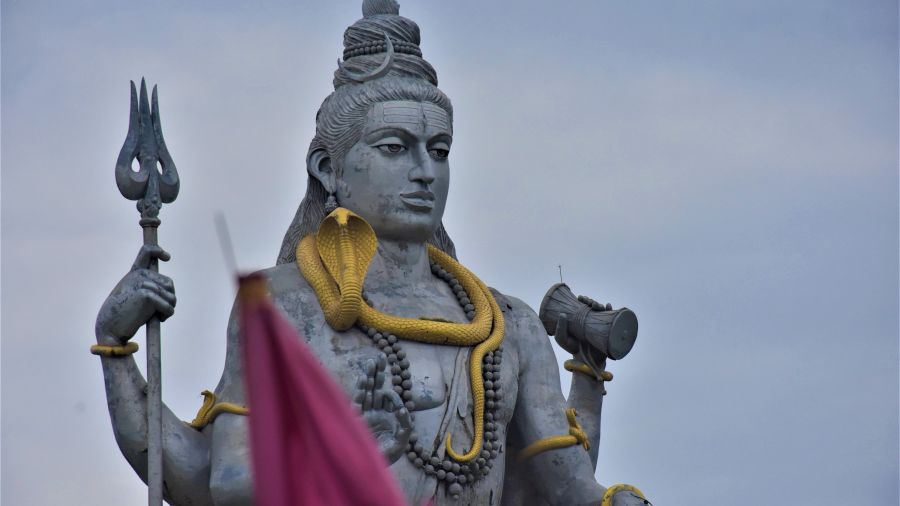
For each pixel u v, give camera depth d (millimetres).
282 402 14508
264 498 14312
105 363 18703
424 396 18906
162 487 18516
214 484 18422
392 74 19766
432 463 18812
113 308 18531
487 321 19594
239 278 14453
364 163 19484
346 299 18812
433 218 19656
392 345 18969
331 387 14562
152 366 18531
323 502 14484
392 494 14547
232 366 19109
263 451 14336
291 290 19188
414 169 19516
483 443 19141
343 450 14500
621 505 19375
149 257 18641
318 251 19375
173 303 18594
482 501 19109
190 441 18828
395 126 19469
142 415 18656
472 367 19234
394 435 18141
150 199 18719
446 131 19719
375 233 19484
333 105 19766
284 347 14469
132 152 18766
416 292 19594
